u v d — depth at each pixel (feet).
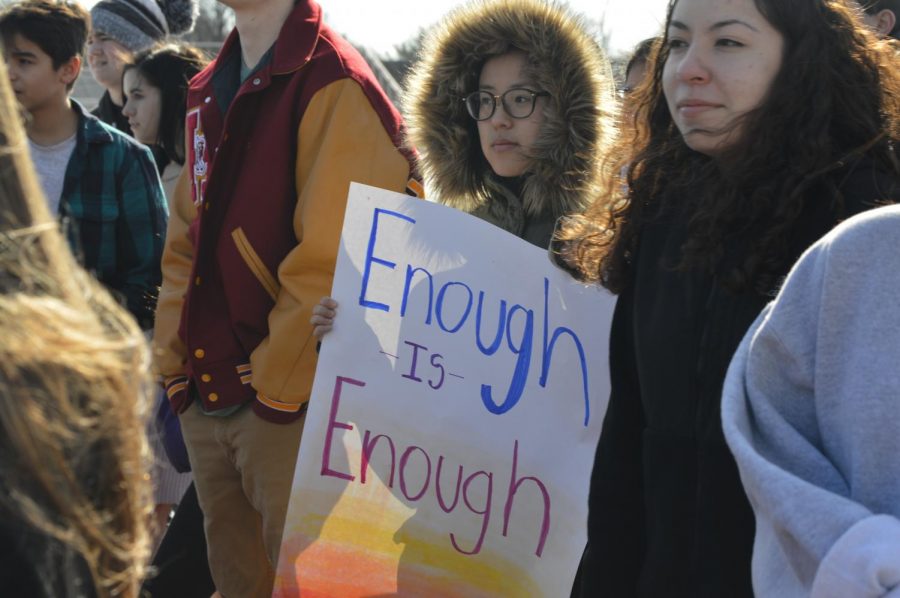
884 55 7.07
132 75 17.78
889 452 4.93
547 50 10.46
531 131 10.62
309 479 9.66
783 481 4.98
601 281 8.00
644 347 7.27
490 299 9.82
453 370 9.75
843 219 6.50
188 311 11.11
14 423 3.86
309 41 11.02
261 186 10.98
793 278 5.37
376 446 9.69
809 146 6.67
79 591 3.98
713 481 6.65
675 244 7.32
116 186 14.94
